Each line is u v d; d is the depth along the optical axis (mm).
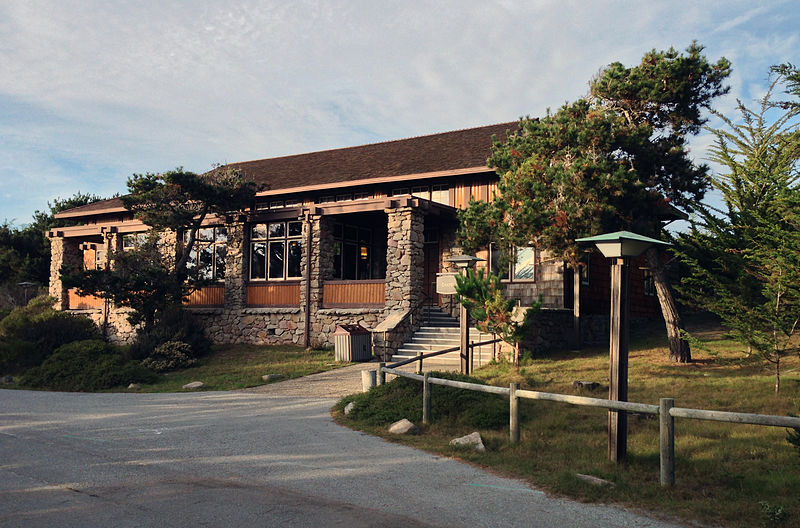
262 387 14641
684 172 14086
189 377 16875
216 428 9602
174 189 20906
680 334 14438
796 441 6312
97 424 10078
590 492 5988
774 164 12094
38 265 38094
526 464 7066
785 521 5145
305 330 21188
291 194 25344
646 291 24078
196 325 21531
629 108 14938
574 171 13562
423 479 6547
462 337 13812
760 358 11773
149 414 11141
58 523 5121
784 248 9742
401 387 10859
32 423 10219
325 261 21656
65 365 16641
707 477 6500
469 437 8180
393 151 26672
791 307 10352
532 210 14266
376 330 18109
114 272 20594
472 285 13672
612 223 14094
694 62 13969
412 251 19359
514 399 8141
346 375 15695
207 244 24594
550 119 15289
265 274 23219
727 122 12789
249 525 5086
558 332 17906
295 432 9195
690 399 10578
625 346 7184
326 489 6168
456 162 21828
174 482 6449
